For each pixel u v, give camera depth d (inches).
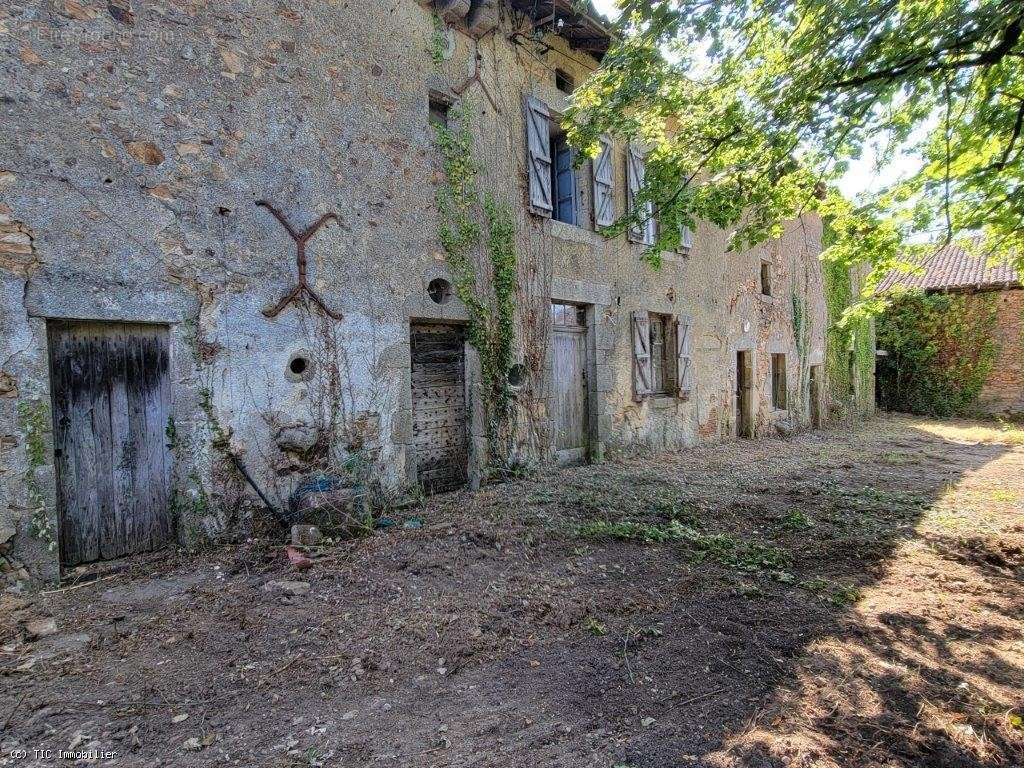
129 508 167.0
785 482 284.4
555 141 323.9
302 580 150.8
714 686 104.7
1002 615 137.5
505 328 265.6
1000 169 195.5
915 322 728.3
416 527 196.5
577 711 96.3
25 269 145.1
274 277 191.9
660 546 181.5
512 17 276.2
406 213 229.6
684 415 394.3
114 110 159.3
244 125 185.3
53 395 154.4
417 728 91.4
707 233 423.8
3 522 141.5
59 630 123.3
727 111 201.9
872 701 101.0
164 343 172.9
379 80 221.5
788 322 546.3
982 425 623.5
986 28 140.6
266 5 190.4
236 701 98.0
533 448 283.1
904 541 192.1
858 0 152.7
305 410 199.6
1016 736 91.7
